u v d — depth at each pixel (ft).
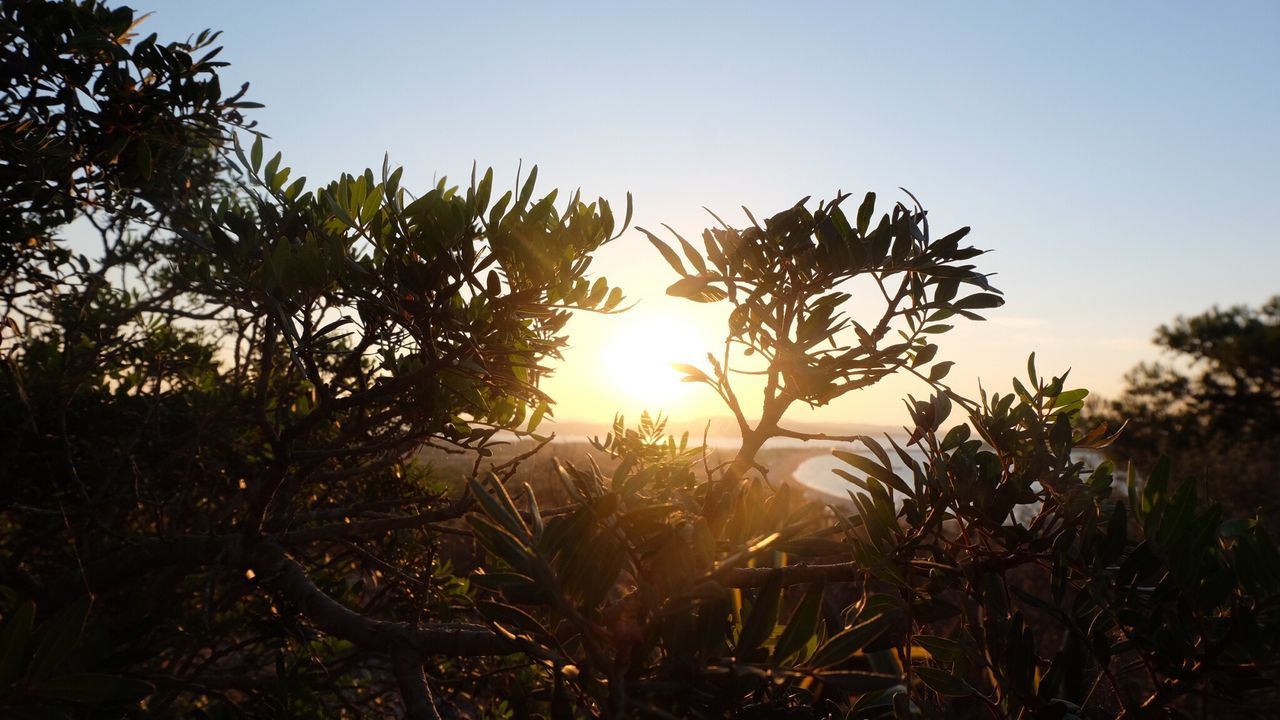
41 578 11.09
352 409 8.68
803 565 5.29
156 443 10.29
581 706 4.15
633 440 9.22
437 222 6.21
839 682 3.50
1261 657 4.10
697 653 3.60
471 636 6.34
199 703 9.86
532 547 3.62
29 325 11.30
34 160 8.11
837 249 5.61
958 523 5.49
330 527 8.24
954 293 5.80
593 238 6.57
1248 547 4.21
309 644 10.84
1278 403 83.20
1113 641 6.08
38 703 4.09
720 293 5.98
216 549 7.96
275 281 6.45
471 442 8.08
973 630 5.03
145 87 8.75
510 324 6.80
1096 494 5.52
